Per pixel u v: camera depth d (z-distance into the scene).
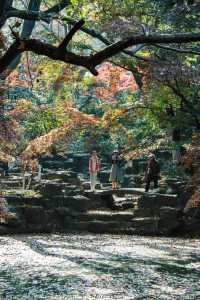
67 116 19.16
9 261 14.27
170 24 13.80
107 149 38.50
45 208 21.31
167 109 19.05
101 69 20.16
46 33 13.31
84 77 19.66
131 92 21.86
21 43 4.34
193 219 20.52
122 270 13.26
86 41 16.86
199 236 20.20
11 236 19.36
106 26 10.53
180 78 10.96
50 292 10.65
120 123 21.69
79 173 36.34
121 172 26.23
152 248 17.22
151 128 21.75
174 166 25.19
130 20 11.15
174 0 14.28
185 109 17.73
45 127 19.97
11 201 20.77
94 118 19.42
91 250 16.52
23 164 18.61
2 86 11.56
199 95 17.94
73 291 10.76
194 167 18.31
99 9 10.69
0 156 17.02
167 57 10.44
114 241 18.66
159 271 13.25
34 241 18.17
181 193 21.12
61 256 15.24
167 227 20.50
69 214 21.33
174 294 10.66
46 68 16.59
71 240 18.69
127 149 21.38
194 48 11.00
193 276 12.64
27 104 17.78
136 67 14.32
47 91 20.39
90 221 21.06
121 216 21.27
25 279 11.96
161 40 4.39
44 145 18.45
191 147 17.03
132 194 24.62
